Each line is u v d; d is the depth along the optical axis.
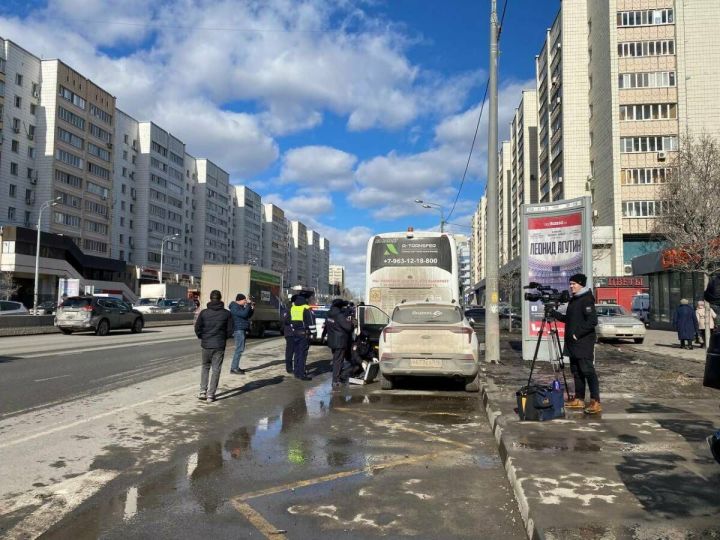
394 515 4.18
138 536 3.79
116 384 10.41
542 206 13.23
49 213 67.50
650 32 47.56
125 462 5.52
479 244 126.38
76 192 72.44
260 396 9.50
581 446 5.60
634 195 46.84
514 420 6.83
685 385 9.70
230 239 125.31
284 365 13.91
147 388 10.03
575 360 7.38
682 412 7.30
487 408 8.12
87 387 10.03
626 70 47.69
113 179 81.62
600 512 3.87
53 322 26.33
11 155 64.19
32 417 7.52
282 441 6.42
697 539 3.45
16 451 5.87
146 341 20.64
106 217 78.75
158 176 93.25
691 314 17.52
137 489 4.74
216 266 23.09
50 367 12.70
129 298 76.88
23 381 10.62
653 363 13.24
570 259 12.80
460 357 9.50
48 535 3.80
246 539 3.75
